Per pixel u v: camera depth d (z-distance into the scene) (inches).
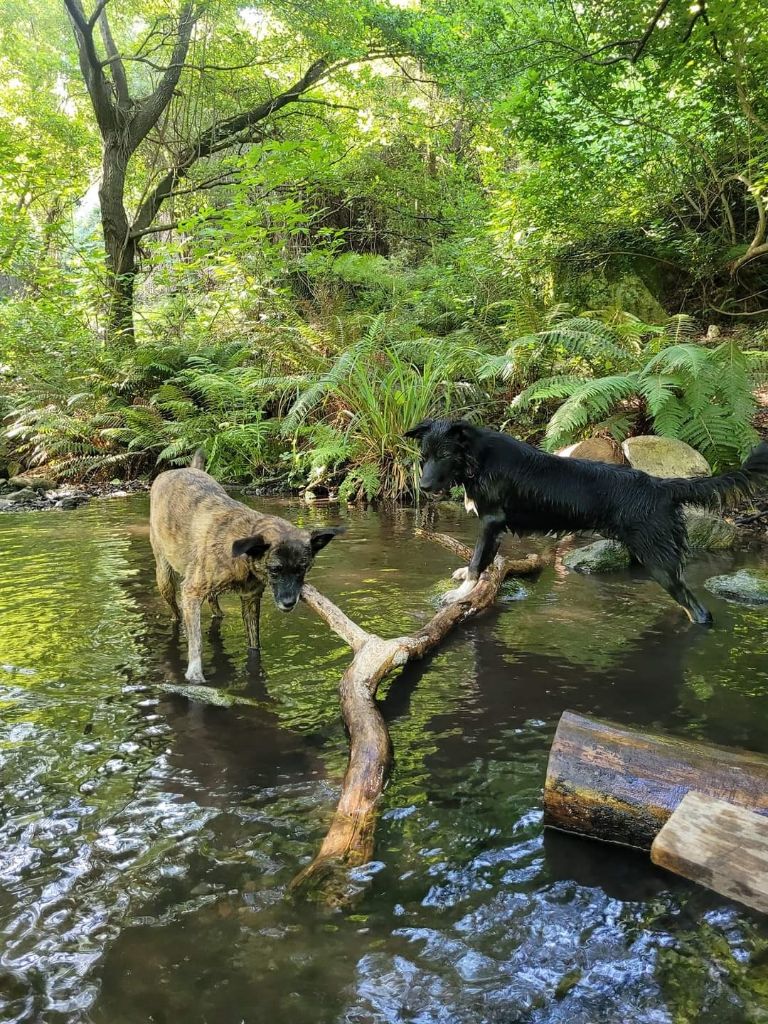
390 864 92.5
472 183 732.0
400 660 151.3
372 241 783.1
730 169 473.1
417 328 457.1
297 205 525.0
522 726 129.6
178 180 671.8
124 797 107.9
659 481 191.2
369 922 82.6
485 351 411.5
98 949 78.5
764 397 379.6
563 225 494.6
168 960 77.0
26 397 504.7
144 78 834.8
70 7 538.0
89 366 520.4
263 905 85.3
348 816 100.5
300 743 124.8
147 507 376.8
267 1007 71.1
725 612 192.7
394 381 385.7
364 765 111.1
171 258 613.3
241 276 564.7
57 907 84.7
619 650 166.4
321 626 186.2
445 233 729.0
